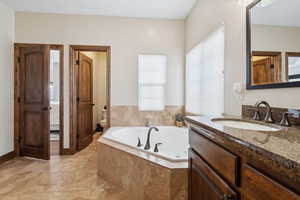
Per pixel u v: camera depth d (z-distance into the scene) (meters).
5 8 2.83
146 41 3.31
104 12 3.10
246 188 0.68
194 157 1.26
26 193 1.88
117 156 1.97
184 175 1.43
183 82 3.39
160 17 3.28
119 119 3.29
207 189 1.03
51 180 2.16
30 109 2.99
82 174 2.33
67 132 3.15
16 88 3.03
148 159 1.60
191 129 1.34
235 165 0.74
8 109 2.91
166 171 1.44
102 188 1.98
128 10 3.02
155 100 3.35
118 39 3.26
